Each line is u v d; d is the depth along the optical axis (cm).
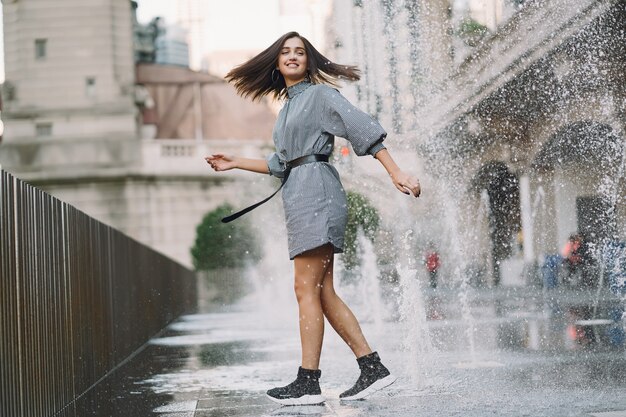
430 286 1750
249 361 534
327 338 651
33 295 348
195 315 1249
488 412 300
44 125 3744
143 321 755
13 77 3744
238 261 2864
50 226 389
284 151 347
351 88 1883
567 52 1303
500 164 1742
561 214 1490
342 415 307
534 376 389
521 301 1026
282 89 376
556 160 1470
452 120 1791
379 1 1886
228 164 371
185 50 5512
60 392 380
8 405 301
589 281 1249
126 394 409
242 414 322
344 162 1662
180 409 346
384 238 1772
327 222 338
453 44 1739
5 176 318
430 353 505
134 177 3712
